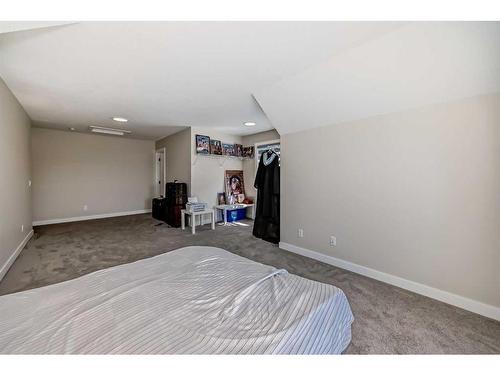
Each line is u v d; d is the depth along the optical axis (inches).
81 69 84.7
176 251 71.2
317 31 62.2
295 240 127.7
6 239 100.1
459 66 64.4
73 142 209.8
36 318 36.3
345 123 102.8
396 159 86.9
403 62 70.0
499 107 65.1
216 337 32.7
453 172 73.7
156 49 70.9
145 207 257.6
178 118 157.2
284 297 43.7
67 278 92.9
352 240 102.2
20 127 127.7
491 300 67.4
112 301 41.7
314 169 116.8
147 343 31.3
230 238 154.9
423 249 81.0
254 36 64.4
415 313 69.2
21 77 92.0
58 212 203.3
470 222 70.9
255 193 211.8
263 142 202.8
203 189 197.8
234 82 96.9
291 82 94.3
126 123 173.9
